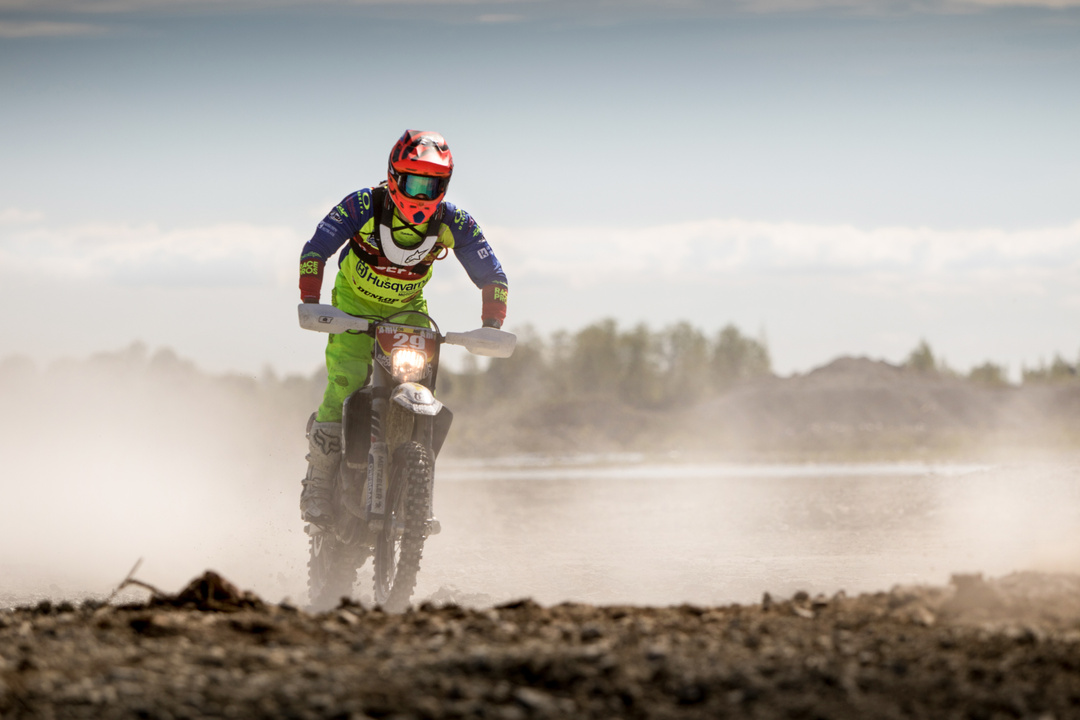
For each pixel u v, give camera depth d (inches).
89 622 546.0
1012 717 389.4
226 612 576.7
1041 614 515.2
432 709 398.0
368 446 802.2
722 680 423.5
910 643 473.7
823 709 396.2
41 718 394.6
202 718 393.1
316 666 450.9
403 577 762.2
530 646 478.9
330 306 788.6
